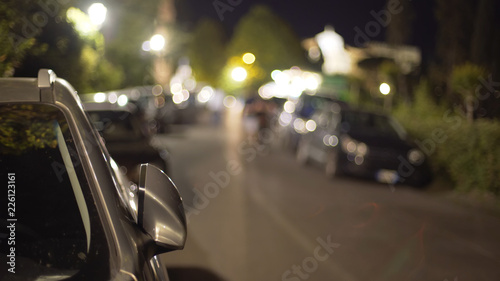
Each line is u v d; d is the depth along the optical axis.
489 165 11.23
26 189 2.09
